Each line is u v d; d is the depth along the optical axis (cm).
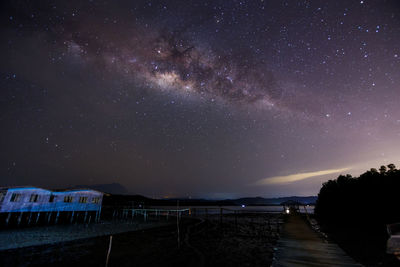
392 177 1931
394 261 1005
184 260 1330
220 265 1208
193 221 4259
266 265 1168
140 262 1305
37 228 2902
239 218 5225
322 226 2597
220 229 2919
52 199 3306
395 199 1797
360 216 2145
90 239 2114
